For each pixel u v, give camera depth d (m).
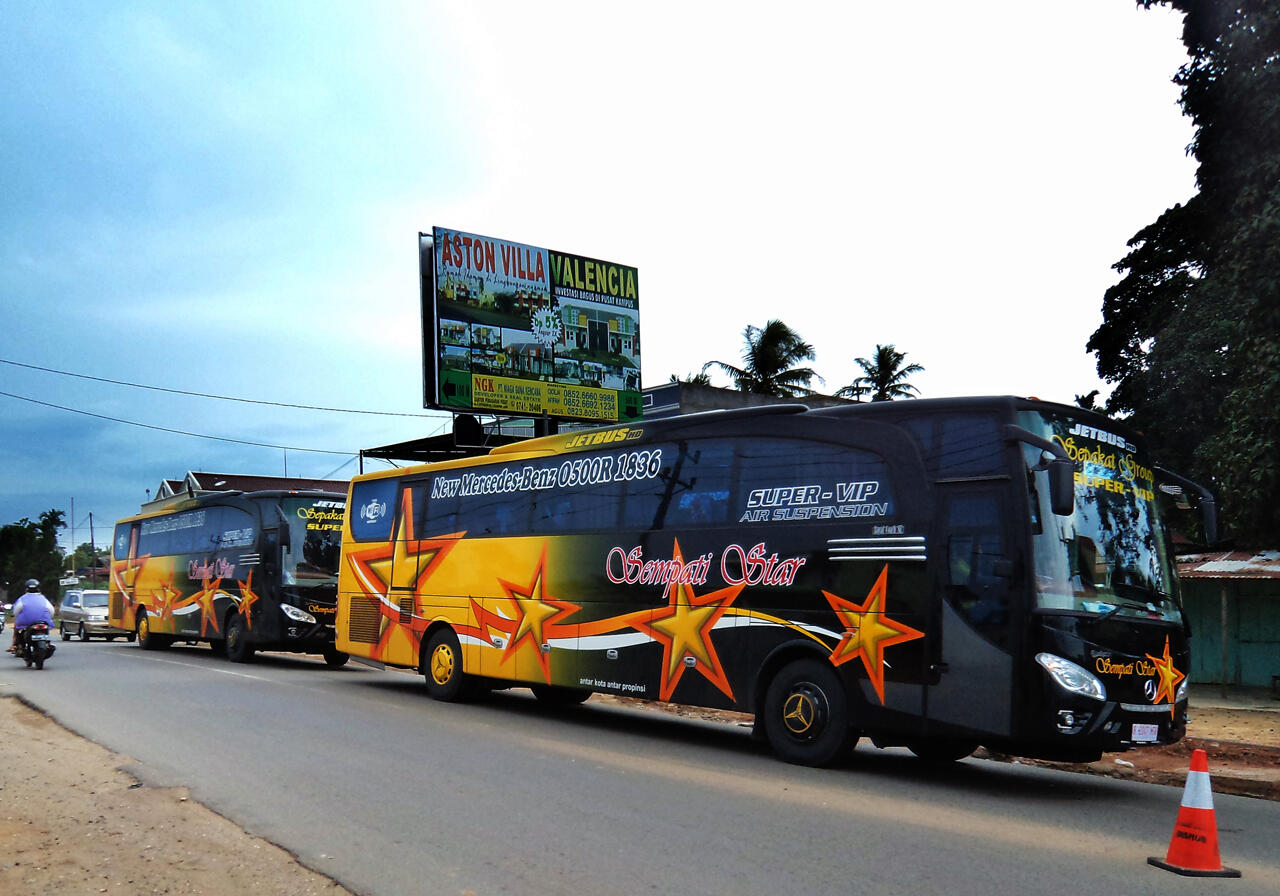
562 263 30.36
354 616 17.41
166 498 54.66
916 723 9.41
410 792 8.47
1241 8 16.20
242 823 7.41
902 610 9.64
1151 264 27.08
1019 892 5.98
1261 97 16.06
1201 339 23.53
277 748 10.48
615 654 12.51
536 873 6.23
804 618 10.43
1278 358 15.10
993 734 8.91
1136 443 10.23
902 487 9.88
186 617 24.83
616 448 13.07
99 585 83.56
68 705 13.83
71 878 6.04
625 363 31.42
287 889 5.91
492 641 14.47
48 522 91.38
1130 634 9.06
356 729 11.90
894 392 54.16
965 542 9.34
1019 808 8.55
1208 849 6.53
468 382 28.09
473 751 10.60
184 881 6.02
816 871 6.34
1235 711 17.33
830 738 10.07
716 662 11.25
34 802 7.99
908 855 6.77
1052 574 8.98
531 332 29.44
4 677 18.00
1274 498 15.71
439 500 15.95
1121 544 9.55
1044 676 8.73
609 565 12.77
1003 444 9.28
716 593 11.36
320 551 21.64
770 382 52.00
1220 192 17.98
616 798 8.39
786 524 10.80
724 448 11.69
